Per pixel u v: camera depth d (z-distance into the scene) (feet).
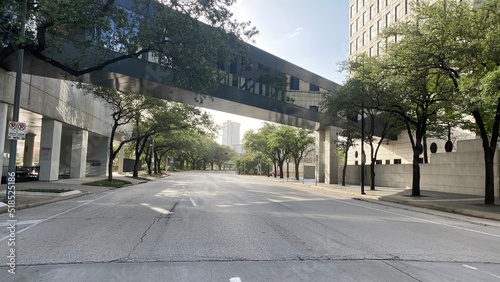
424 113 77.51
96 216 38.24
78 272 18.69
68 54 61.21
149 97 95.04
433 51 58.34
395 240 28.94
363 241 28.04
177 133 153.89
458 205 59.77
